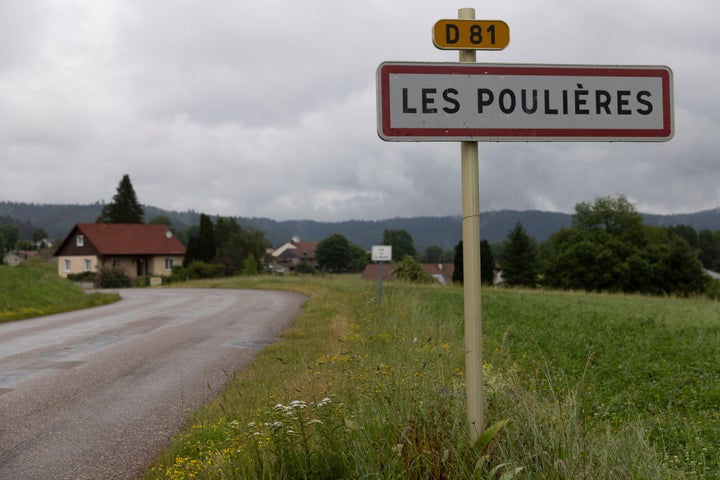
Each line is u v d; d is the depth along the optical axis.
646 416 6.55
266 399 6.73
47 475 5.61
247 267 74.00
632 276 71.12
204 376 10.06
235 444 4.95
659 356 10.67
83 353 12.91
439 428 3.55
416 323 13.69
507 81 3.46
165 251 79.06
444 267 124.00
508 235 91.56
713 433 5.89
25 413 7.82
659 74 3.58
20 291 26.39
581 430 3.70
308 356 10.64
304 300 29.47
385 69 3.38
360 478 3.43
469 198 3.42
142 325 18.70
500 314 18.14
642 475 3.63
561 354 10.45
